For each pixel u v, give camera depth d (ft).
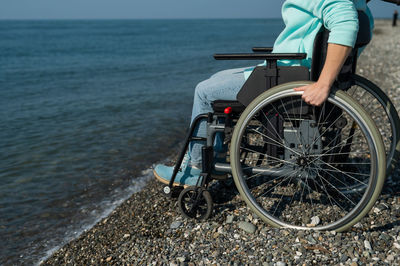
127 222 10.05
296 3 6.61
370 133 6.27
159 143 18.75
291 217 8.13
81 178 14.67
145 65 63.87
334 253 6.57
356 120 6.32
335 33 5.90
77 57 86.74
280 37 7.04
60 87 42.57
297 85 6.50
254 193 9.41
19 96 37.09
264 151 8.23
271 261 6.61
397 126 7.82
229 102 7.60
